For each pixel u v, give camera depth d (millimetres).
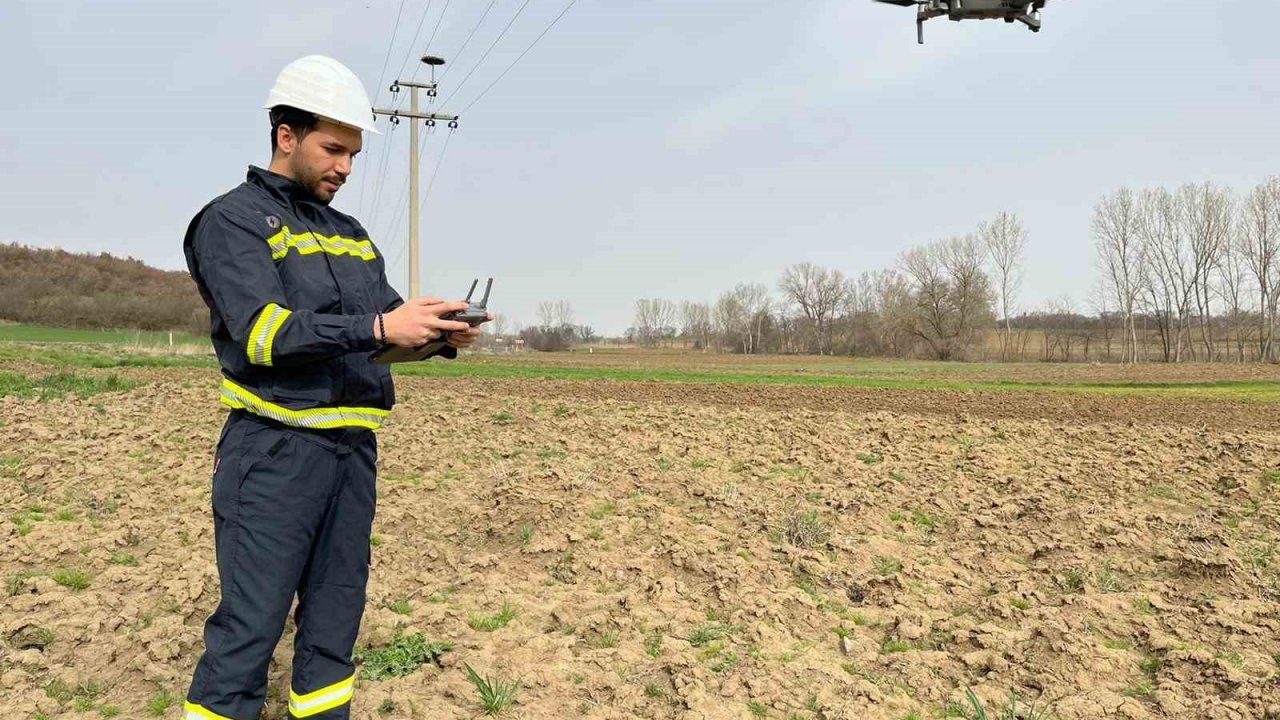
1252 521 7109
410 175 36344
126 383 18031
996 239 77125
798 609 4762
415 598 4840
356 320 2414
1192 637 4445
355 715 3301
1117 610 4867
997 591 5258
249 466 2510
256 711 2594
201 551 5512
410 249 36406
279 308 2385
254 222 2484
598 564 5523
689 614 4605
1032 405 20438
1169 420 16812
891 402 20844
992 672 4012
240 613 2516
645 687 3713
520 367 37656
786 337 98500
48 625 4133
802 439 11258
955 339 78000
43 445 9320
